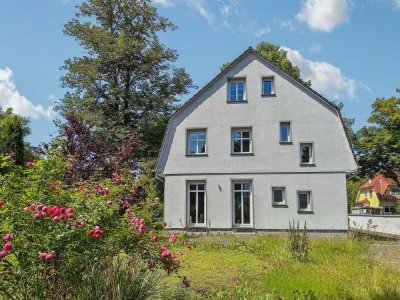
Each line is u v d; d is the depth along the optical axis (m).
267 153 24.92
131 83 35.28
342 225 23.58
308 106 25.08
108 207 6.16
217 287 8.86
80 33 32.78
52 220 5.43
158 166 25.44
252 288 8.62
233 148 25.38
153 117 33.34
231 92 25.94
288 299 7.82
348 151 24.23
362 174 44.25
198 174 25.14
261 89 25.62
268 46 42.34
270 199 24.39
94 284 5.42
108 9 34.62
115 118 33.06
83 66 32.38
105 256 5.81
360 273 10.68
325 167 24.28
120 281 5.61
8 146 18.97
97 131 31.34
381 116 42.16
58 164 6.52
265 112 25.38
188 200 25.08
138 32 35.94
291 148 24.80
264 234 23.00
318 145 24.59
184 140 25.62
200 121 25.77
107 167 14.21
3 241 5.18
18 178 6.08
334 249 15.97
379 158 42.78
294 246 14.59
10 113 45.16
